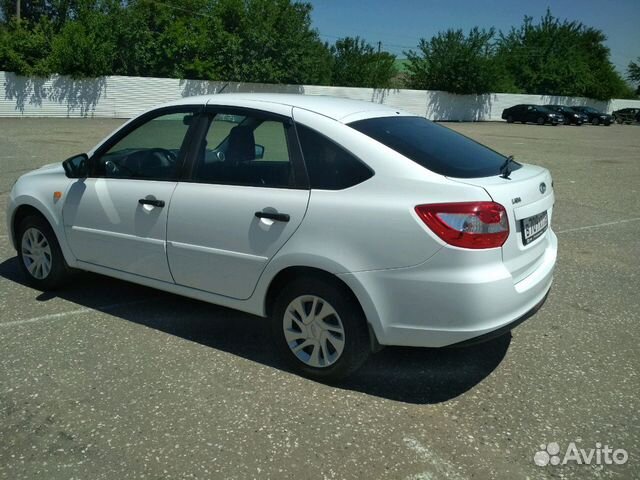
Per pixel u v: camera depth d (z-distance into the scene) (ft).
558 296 17.34
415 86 150.20
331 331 11.44
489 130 106.93
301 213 11.22
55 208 15.23
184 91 111.75
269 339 13.73
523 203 11.15
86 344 13.21
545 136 92.79
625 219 28.32
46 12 151.33
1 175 34.65
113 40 107.96
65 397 11.03
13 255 19.62
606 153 63.46
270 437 9.97
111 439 9.82
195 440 9.84
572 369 12.69
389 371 12.39
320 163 11.41
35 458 9.31
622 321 15.49
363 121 11.93
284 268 11.54
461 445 9.91
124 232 13.91
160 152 13.71
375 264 10.55
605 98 170.91
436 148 11.85
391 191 10.62
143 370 12.12
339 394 11.42
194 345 13.32
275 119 12.15
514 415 10.85
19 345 13.07
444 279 10.17
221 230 12.22
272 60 119.75
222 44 115.34
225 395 11.26
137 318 14.70
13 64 95.04
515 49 169.17
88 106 103.04
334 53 142.20
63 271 15.85
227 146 12.64
